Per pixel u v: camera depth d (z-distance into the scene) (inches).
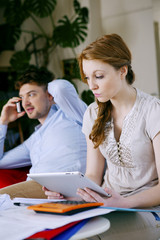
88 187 43.6
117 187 54.5
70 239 32.3
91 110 58.6
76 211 35.8
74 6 233.6
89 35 236.2
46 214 37.2
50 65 257.4
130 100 51.9
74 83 225.6
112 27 232.2
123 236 44.1
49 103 86.4
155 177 52.1
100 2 236.8
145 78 220.4
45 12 236.5
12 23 237.3
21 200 46.8
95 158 58.7
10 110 93.3
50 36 259.8
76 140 80.0
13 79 235.0
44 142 82.0
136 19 221.0
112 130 53.1
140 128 50.7
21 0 247.3
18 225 34.5
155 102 50.8
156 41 214.5
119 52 48.3
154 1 211.5
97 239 42.4
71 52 245.8
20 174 90.4
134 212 46.5
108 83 47.6
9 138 171.2
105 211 36.1
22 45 253.9
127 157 52.0
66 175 42.1
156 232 46.9
